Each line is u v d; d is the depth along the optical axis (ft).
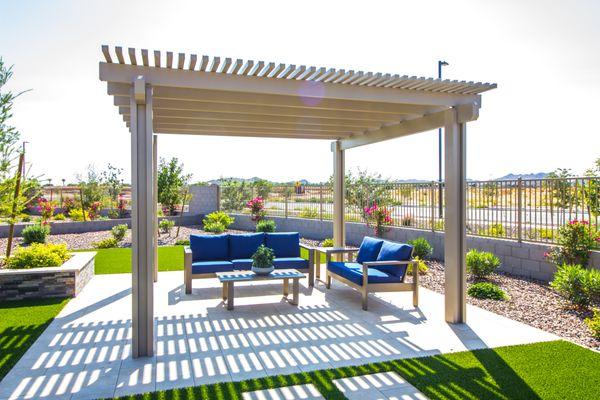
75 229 49.14
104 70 13.10
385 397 10.64
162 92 15.55
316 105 17.61
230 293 18.94
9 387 11.16
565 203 23.75
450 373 12.05
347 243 41.14
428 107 18.63
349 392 10.91
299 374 12.03
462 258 17.01
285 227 49.34
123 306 19.20
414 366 12.57
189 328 16.39
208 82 14.15
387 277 19.36
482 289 21.18
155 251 24.84
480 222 28.99
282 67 13.85
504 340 14.97
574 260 22.44
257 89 14.78
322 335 15.62
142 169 13.52
